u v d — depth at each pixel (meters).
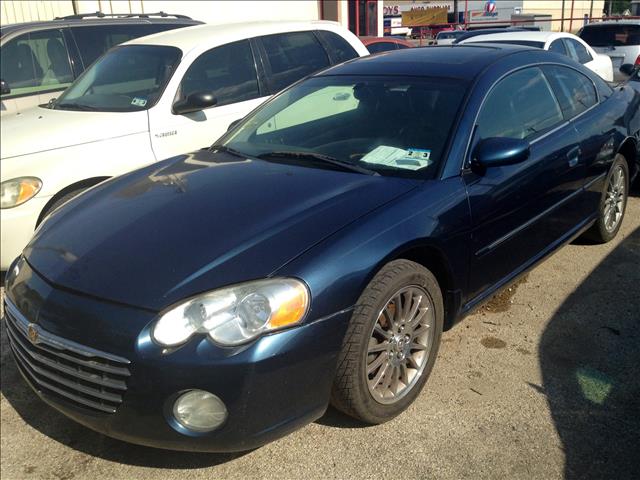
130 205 3.01
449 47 4.08
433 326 2.93
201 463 2.68
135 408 2.31
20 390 3.31
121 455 2.77
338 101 3.67
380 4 17.27
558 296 3.93
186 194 3.02
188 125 5.09
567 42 9.16
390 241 2.62
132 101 5.06
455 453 2.62
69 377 2.47
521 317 3.70
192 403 2.30
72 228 2.93
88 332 2.37
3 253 4.21
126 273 2.48
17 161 4.33
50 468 2.72
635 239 4.76
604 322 3.59
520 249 3.47
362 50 6.50
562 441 2.65
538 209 3.55
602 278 4.14
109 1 11.52
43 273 2.67
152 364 2.26
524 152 3.05
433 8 39.44
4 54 6.18
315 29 6.18
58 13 10.98
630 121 4.64
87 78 5.57
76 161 4.50
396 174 3.05
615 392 2.96
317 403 2.46
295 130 3.65
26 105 6.26
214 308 2.30
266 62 5.68
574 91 4.16
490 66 3.55
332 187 2.92
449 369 3.21
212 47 5.37
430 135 3.19
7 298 2.84
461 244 2.96
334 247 2.50
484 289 3.26
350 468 2.58
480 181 3.11
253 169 3.26
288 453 2.69
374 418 2.72
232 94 5.43
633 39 11.99
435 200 2.87
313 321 2.37
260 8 14.00
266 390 2.30
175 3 12.49
